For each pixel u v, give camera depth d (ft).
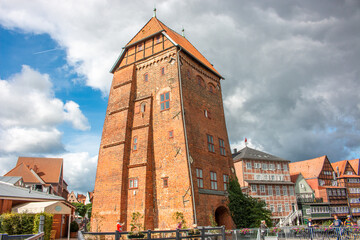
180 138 91.61
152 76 107.55
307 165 232.53
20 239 40.86
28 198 85.25
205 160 100.12
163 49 107.55
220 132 116.98
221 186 104.58
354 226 72.13
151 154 96.22
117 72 118.83
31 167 232.32
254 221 103.86
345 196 220.23
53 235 89.92
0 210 76.18
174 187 87.76
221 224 103.09
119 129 103.30
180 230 51.29
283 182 183.83
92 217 96.37
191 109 101.81
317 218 189.78
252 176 178.40
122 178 93.45
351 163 263.49
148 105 102.78
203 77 118.42
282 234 68.95
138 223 86.17
